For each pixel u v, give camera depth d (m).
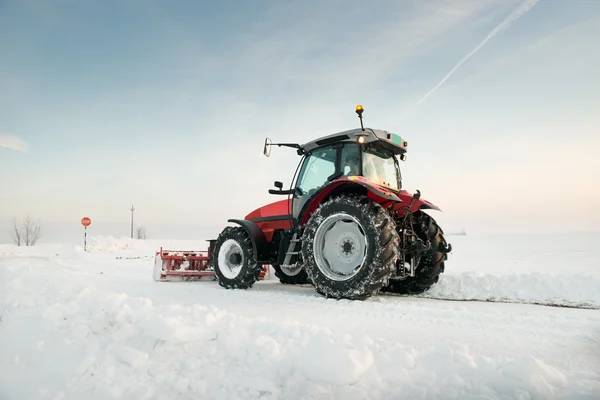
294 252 5.27
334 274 4.62
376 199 4.89
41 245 18.31
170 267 6.65
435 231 5.21
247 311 3.63
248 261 5.59
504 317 3.29
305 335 2.25
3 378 2.08
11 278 4.21
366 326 2.99
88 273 7.29
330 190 4.92
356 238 4.62
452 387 1.74
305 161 5.61
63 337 2.49
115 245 19.38
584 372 1.88
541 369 1.79
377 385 1.78
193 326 2.38
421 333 2.76
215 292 5.12
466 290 5.02
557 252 13.11
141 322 2.47
